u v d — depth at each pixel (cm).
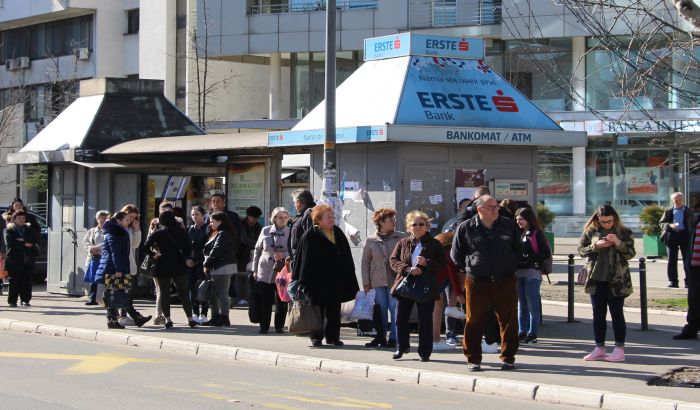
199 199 2452
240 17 4878
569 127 4297
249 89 5372
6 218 2286
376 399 1183
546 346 1570
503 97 1842
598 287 1412
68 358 1503
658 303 2134
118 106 2480
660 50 2011
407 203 1728
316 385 1290
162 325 1848
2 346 1656
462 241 1333
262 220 2200
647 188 4497
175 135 2516
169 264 1823
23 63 6025
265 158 2203
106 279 1819
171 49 5353
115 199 2366
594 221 1407
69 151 2334
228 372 1395
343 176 1830
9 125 5238
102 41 5722
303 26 4778
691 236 1639
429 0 4522
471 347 1334
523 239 1583
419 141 1695
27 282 2219
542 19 4203
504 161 1811
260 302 1750
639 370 1338
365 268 1579
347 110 1830
